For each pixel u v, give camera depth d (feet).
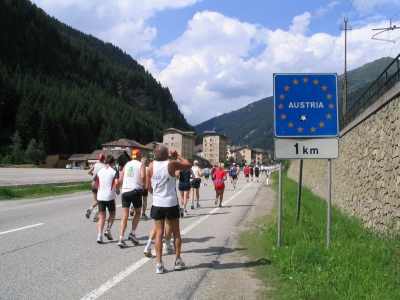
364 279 16.21
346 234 26.99
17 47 636.48
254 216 39.55
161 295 15.39
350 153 40.96
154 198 18.89
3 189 60.64
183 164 18.93
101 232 25.52
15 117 402.93
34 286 16.35
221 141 583.17
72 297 15.06
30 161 351.25
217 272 18.72
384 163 27.45
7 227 31.60
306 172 89.04
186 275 18.20
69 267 19.42
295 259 19.34
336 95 24.16
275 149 24.08
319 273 17.46
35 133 394.52
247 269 19.21
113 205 26.27
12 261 20.47
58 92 520.01
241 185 107.86
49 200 57.82
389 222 25.52
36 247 23.97
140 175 25.17
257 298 15.11
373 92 34.45
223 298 15.11
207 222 35.32
